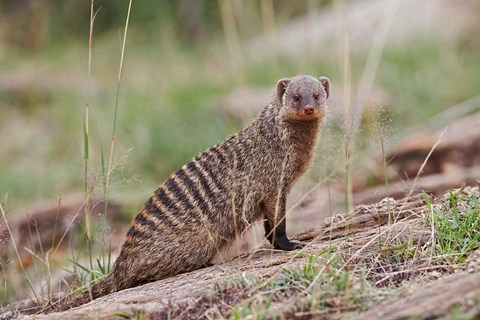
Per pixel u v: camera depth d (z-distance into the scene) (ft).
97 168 29.17
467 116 51.42
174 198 25.13
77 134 56.39
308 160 26.76
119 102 63.31
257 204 25.76
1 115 67.10
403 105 54.54
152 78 71.77
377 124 27.55
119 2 94.48
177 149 51.52
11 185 48.91
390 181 42.16
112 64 81.20
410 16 75.46
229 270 22.76
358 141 34.12
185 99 61.62
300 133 26.18
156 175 50.52
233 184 25.20
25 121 65.36
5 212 27.66
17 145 58.59
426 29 73.00
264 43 72.28
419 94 56.65
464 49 70.64
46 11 90.84
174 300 19.84
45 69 77.92
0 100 70.18
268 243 27.04
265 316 17.87
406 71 62.23
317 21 79.92
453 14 75.10
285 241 25.29
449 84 57.62
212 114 56.29
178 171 25.88
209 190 25.17
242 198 25.38
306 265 20.43
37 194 47.75
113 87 69.62
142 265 24.53
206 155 25.88
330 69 62.64
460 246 21.36
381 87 58.59
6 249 32.63
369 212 25.80
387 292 18.42
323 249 22.77
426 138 44.52
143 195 41.96
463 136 43.88
